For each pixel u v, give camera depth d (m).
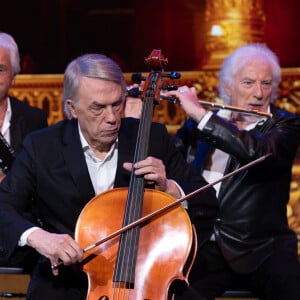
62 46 18.84
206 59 14.21
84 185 7.14
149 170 6.79
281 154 7.89
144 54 18.81
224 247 7.90
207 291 7.90
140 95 7.41
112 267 6.65
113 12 18.84
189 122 8.75
